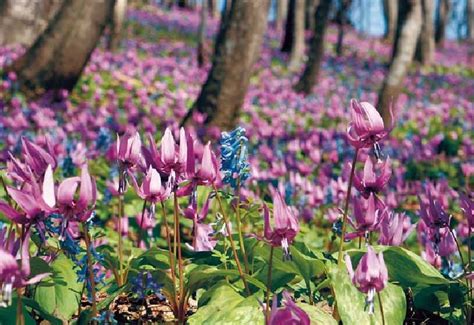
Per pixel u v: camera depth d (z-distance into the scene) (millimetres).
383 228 816
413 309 864
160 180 721
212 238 851
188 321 718
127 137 723
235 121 2678
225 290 748
